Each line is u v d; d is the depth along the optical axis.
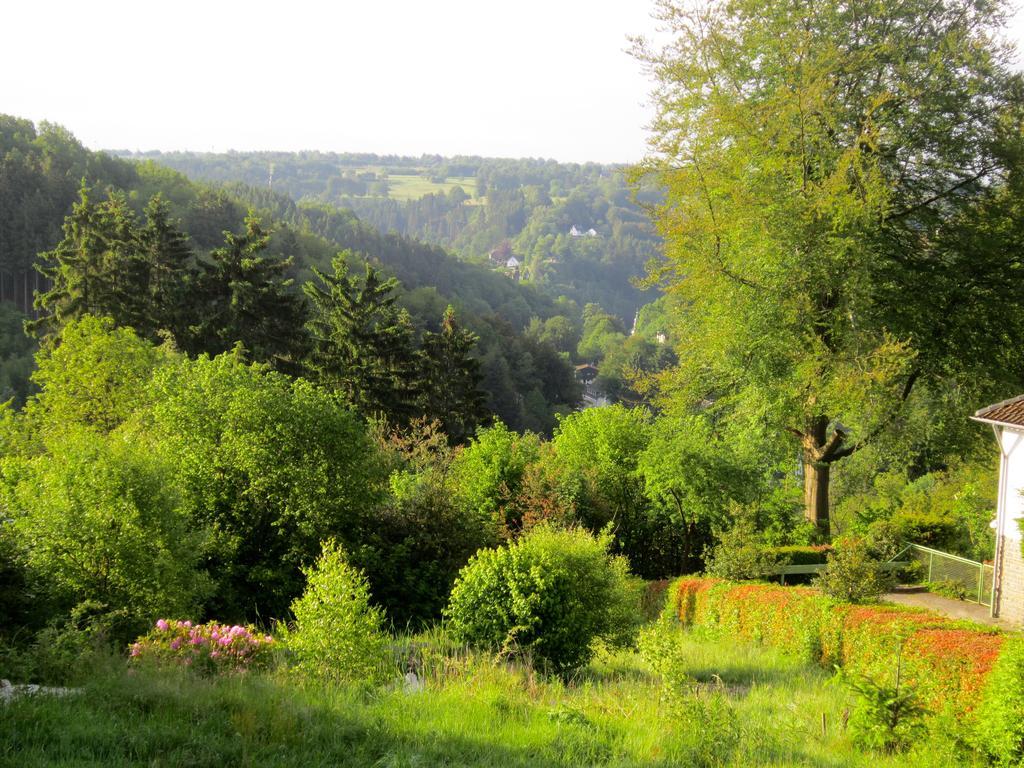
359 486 19.27
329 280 47.69
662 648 10.94
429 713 8.72
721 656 15.49
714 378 26.17
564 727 8.66
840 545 15.61
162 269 52.34
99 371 34.72
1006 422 17.06
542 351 117.69
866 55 22.81
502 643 12.57
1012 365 24.69
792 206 22.48
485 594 13.08
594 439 29.67
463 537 19.77
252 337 48.31
